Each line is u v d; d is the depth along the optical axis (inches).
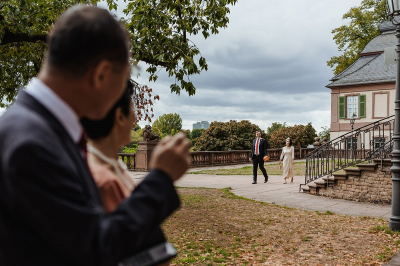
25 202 28.2
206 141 1240.8
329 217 317.1
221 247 226.7
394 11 258.4
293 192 470.9
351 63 1509.6
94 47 34.0
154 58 273.1
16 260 29.8
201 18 316.5
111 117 44.8
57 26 35.0
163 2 283.9
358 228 275.9
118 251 31.5
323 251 220.8
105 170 43.2
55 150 31.0
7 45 350.3
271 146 1353.3
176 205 37.2
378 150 419.2
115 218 32.6
